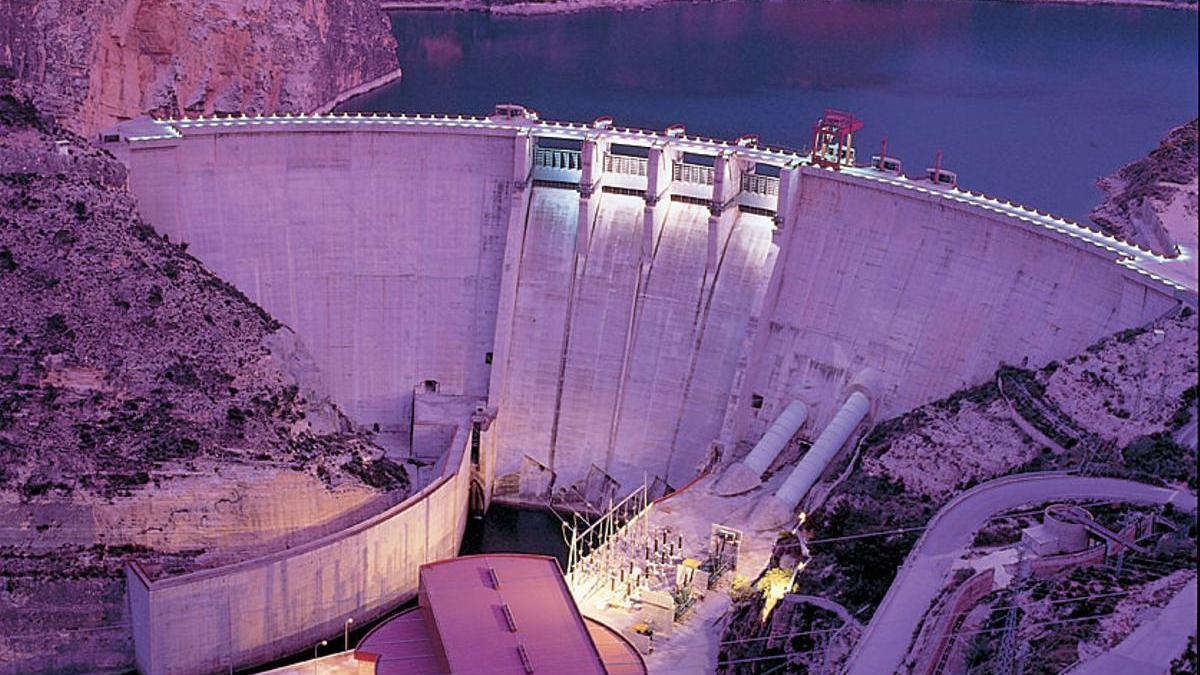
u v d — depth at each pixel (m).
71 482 185.25
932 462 173.50
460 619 167.88
